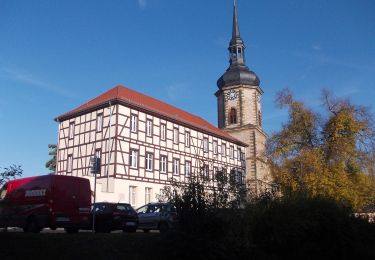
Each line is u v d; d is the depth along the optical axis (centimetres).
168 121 4328
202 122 5478
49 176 1803
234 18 6725
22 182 1877
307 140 3519
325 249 1330
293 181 3047
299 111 3541
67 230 1955
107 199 3462
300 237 1277
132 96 4312
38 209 1775
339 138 3331
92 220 1969
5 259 910
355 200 2897
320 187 2894
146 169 3919
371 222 1580
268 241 1228
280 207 1283
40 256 953
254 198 1280
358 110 3409
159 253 1058
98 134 3819
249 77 6206
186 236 1039
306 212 1309
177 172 4341
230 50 6575
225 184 1184
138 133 3903
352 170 3250
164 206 1129
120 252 1048
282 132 3550
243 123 6047
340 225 1370
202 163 1338
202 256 1030
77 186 1878
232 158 5434
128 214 2108
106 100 3784
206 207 1103
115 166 3594
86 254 1004
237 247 1121
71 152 4050
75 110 4112
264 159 3609
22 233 1136
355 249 1399
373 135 3319
